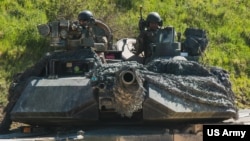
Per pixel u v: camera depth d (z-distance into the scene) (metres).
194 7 43.81
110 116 19.61
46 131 20.91
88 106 19.02
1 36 35.66
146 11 41.16
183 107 19.03
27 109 19.31
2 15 37.34
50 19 37.84
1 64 34.03
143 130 19.55
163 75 19.12
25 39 35.69
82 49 20.78
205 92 19.53
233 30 42.94
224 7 45.38
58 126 20.73
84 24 21.19
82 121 19.61
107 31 23.20
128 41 24.17
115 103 18.09
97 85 18.03
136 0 41.91
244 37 42.59
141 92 17.45
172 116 18.97
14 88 20.98
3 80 33.12
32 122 20.39
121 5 40.94
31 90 19.61
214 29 42.38
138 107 18.06
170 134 18.20
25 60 34.56
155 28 22.56
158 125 20.19
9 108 21.36
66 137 18.06
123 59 22.38
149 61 21.55
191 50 22.44
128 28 37.72
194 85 19.41
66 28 20.81
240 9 45.59
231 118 20.86
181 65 19.91
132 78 16.86
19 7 38.44
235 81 38.69
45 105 19.28
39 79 20.14
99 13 38.66
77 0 39.00
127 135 17.95
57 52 20.78
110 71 18.19
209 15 43.59
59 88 19.47
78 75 20.53
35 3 39.09
